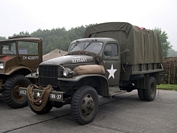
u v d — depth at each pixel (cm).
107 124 491
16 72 698
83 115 486
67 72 478
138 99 823
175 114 585
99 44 607
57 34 7594
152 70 796
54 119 534
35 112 564
